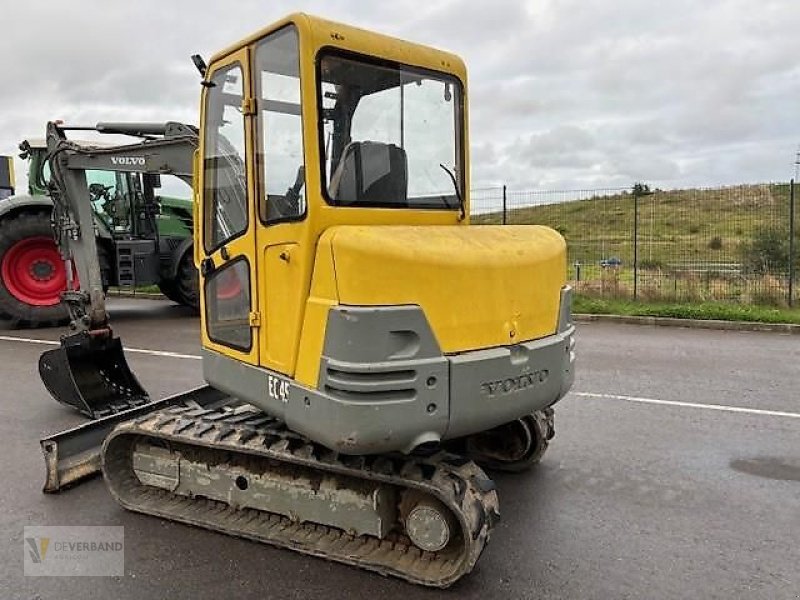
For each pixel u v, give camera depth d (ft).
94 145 21.42
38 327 40.32
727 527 13.99
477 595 11.63
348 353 10.69
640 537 13.62
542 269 13.08
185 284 43.16
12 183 57.11
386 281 10.77
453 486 11.48
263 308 12.60
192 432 14.07
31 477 16.96
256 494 13.61
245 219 13.14
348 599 11.56
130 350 32.45
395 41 13.10
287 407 11.97
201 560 12.92
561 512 14.75
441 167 14.01
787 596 11.52
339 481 12.67
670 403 22.48
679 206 59.98
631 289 45.52
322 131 11.53
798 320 37.09
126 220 41.96
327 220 11.57
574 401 22.80
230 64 13.17
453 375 11.24
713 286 44.57
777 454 17.90
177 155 21.11
